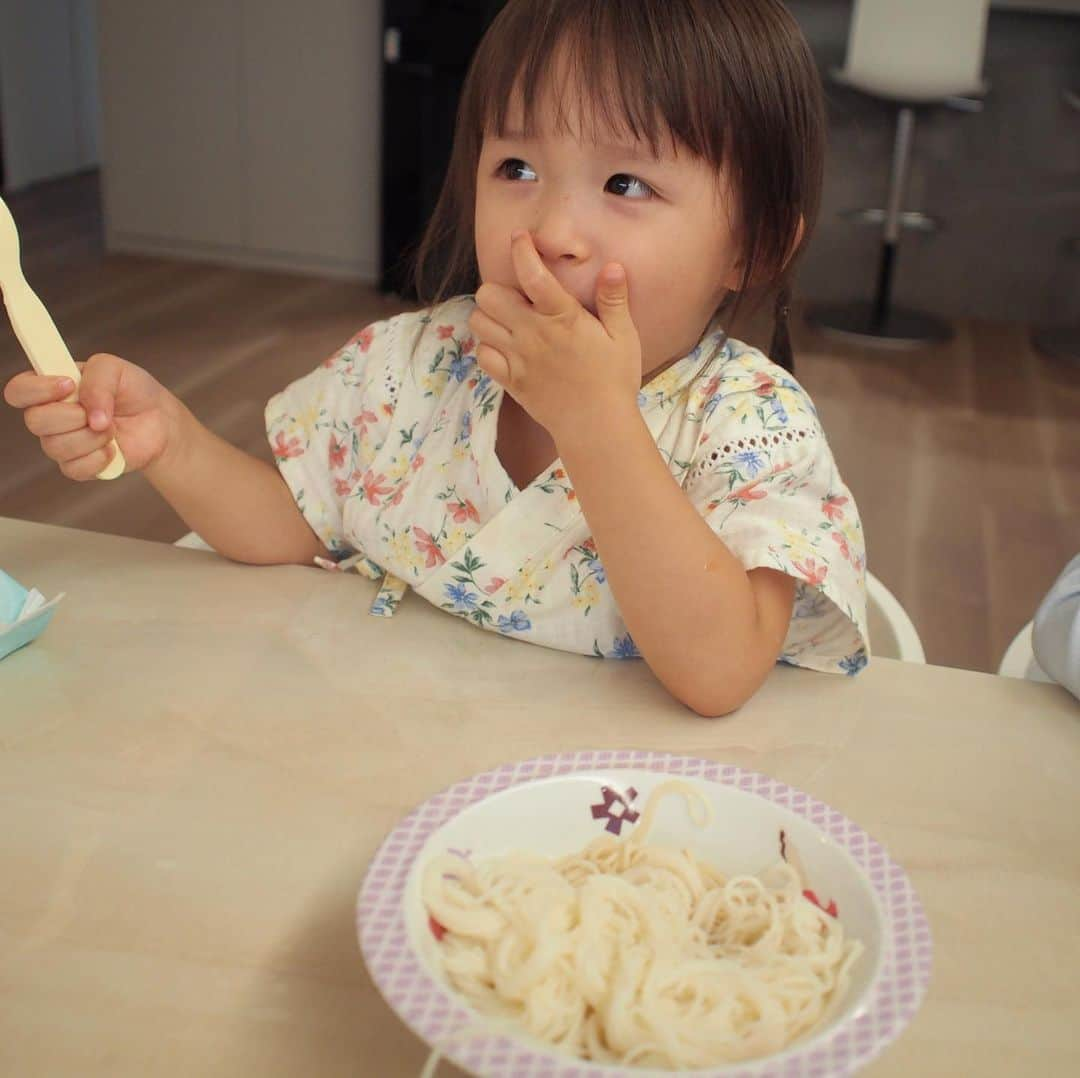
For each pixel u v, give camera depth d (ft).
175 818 2.00
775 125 2.51
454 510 2.89
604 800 1.88
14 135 17.06
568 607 2.68
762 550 2.48
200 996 1.67
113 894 1.83
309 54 13.43
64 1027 1.61
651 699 2.42
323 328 12.28
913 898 1.68
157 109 14.03
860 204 13.42
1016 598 7.85
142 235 14.52
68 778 2.08
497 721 2.31
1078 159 12.91
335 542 3.13
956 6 11.09
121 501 8.38
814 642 2.56
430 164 12.87
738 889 1.74
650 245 2.40
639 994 1.52
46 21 17.35
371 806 2.05
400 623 2.66
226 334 11.88
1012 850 2.03
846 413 10.64
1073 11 12.10
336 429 3.13
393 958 1.49
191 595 2.70
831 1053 1.39
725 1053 1.47
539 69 2.37
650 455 2.26
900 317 13.20
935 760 2.27
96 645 2.47
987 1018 1.69
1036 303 13.46
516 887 1.66
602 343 2.20
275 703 2.32
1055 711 2.45
